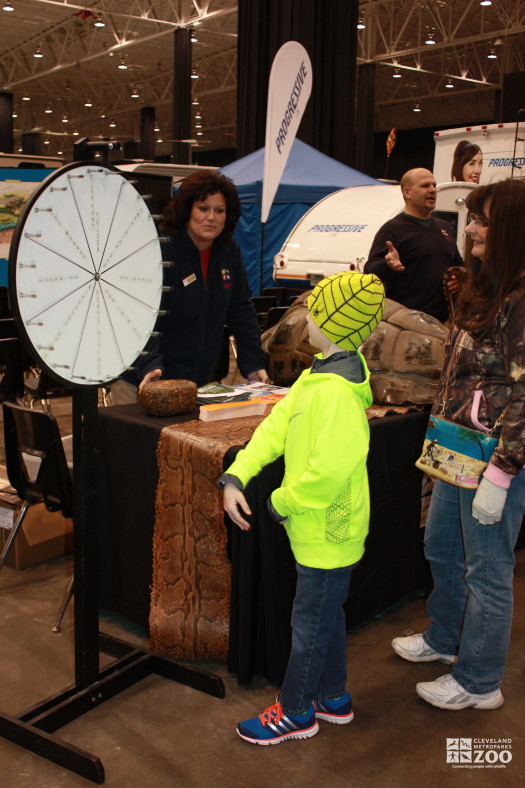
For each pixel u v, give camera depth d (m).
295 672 1.93
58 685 2.26
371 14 17.16
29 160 8.56
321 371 1.82
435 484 2.26
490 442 1.92
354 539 1.86
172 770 1.89
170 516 2.28
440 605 2.36
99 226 1.72
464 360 1.95
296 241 7.32
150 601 2.42
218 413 2.38
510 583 2.06
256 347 3.06
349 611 2.47
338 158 9.67
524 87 8.57
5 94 23.48
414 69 19.81
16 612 2.72
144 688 2.24
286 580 2.16
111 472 2.47
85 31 18.94
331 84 9.51
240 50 9.60
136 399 2.87
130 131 33.19
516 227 1.79
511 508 1.96
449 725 2.10
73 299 1.69
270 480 2.06
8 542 2.95
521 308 1.79
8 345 4.38
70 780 1.85
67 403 6.26
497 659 2.10
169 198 5.09
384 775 1.89
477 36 16.08
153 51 20.94
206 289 2.76
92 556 1.99
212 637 2.29
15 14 17.55
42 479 2.61
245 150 9.71
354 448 1.75
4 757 1.93
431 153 27.14
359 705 2.19
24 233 1.55
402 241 3.47
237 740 2.01
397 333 2.71
